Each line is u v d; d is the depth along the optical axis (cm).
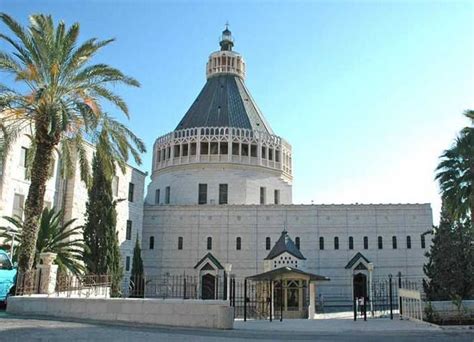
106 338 1764
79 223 5203
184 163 7975
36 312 2450
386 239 6944
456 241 4447
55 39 2980
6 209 4153
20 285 2636
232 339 1892
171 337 1866
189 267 6956
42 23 2906
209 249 7012
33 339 1670
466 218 4450
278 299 4444
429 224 6944
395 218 7006
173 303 2280
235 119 8500
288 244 5481
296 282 4466
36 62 2920
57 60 2908
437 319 2723
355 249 6938
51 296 2539
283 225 7062
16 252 3403
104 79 3078
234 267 6931
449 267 4412
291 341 1905
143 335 1891
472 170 4072
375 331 2303
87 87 3019
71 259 3653
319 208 7100
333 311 5472
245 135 8062
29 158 3362
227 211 7138
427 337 2166
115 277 4434
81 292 3294
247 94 9288
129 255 6419
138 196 6775
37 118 2872
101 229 4481
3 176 4128
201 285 6662
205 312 2245
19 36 2856
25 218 2808
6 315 2388
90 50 2997
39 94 2716
